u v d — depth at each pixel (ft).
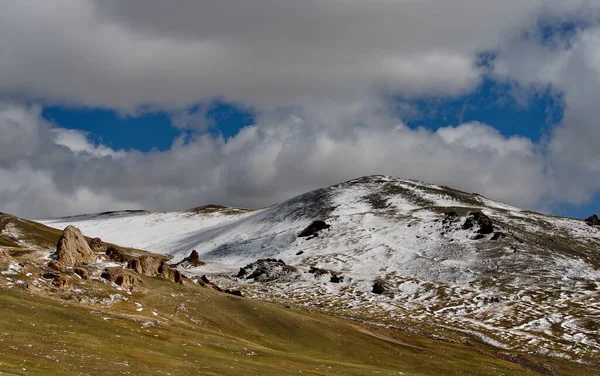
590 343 349.61
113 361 153.07
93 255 290.35
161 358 167.84
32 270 241.14
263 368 181.37
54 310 196.75
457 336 360.07
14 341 153.58
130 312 234.79
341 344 268.00
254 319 271.08
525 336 365.40
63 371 134.51
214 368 167.94
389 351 274.16
